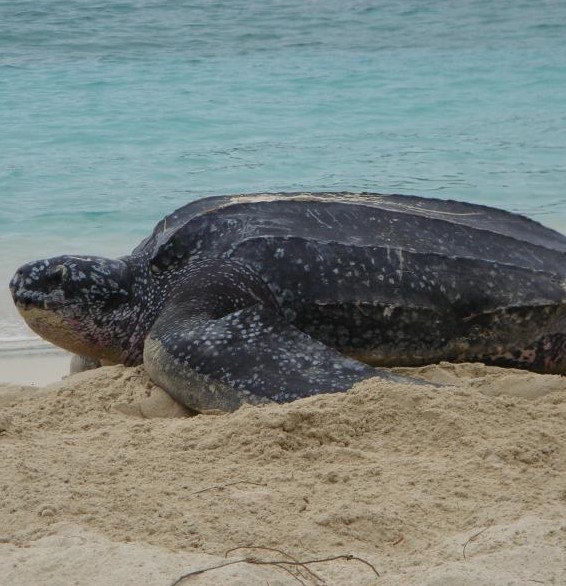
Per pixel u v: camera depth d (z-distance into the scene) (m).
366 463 3.76
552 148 13.40
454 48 23.39
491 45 23.73
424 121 15.47
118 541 3.01
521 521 3.15
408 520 3.25
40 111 15.70
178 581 2.62
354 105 16.70
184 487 3.48
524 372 5.28
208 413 4.77
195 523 3.15
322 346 4.89
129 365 5.82
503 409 4.27
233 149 13.32
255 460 3.80
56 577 2.66
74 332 5.70
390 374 4.78
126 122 14.96
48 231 9.52
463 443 3.95
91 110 15.82
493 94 17.81
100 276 5.59
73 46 22.92
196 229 5.51
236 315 4.98
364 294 5.33
